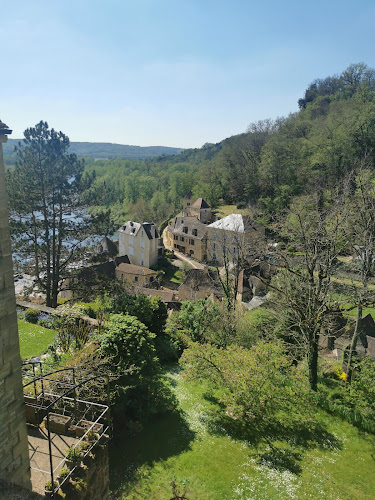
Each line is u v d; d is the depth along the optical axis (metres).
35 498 7.62
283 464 14.20
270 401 15.38
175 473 13.21
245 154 87.75
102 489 9.52
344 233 19.23
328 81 111.56
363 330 25.22
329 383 20.44
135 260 64.75
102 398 12.69
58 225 25.77
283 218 26.09
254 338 23.91
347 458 14.77
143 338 15.59
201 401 18.50
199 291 43.66
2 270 6.86
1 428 7.07
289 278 21.31
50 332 20.34
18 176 24.61
